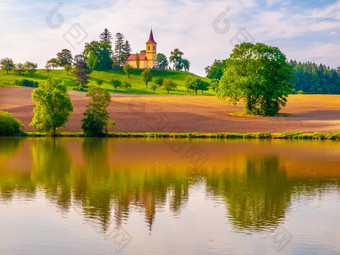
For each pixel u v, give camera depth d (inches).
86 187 1181.1
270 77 3656.5
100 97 2844.5
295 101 5083.7
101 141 2513.5
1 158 1759.4
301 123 3324.3
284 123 3339.1
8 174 1384.1
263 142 2453.2
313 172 1435.8
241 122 3417.8
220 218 883.4
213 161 1691.7
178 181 1277.1
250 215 904.3
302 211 936.3
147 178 1322.6
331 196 1075.9
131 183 1240.2
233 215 904.3
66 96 2950.3
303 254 692.1
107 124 2893.7
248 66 3597.4
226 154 1907.0
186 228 818.8
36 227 818.2
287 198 1055.6
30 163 1624.0
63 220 862.5
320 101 5088.6
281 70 3624.5
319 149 2092.8
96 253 691.4
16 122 2938.0
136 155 1866.4
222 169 1502.2
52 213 911.7
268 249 712.4
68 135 2893.7
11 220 860.0
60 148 2137.1
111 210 943.0
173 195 1089.4
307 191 1136.8
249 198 1056.2
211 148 2140.7
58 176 1349.7
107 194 1097.4
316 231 800.9
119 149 2096.5
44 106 2871.6
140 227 824.3
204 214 911.7
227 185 1218.0
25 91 5654.5
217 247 721.6
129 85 7765.8
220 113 3969.0
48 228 812.6
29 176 1349.7
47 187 1178.6
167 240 753.6
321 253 695.7
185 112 3937.0
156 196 1075.3
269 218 882.1
